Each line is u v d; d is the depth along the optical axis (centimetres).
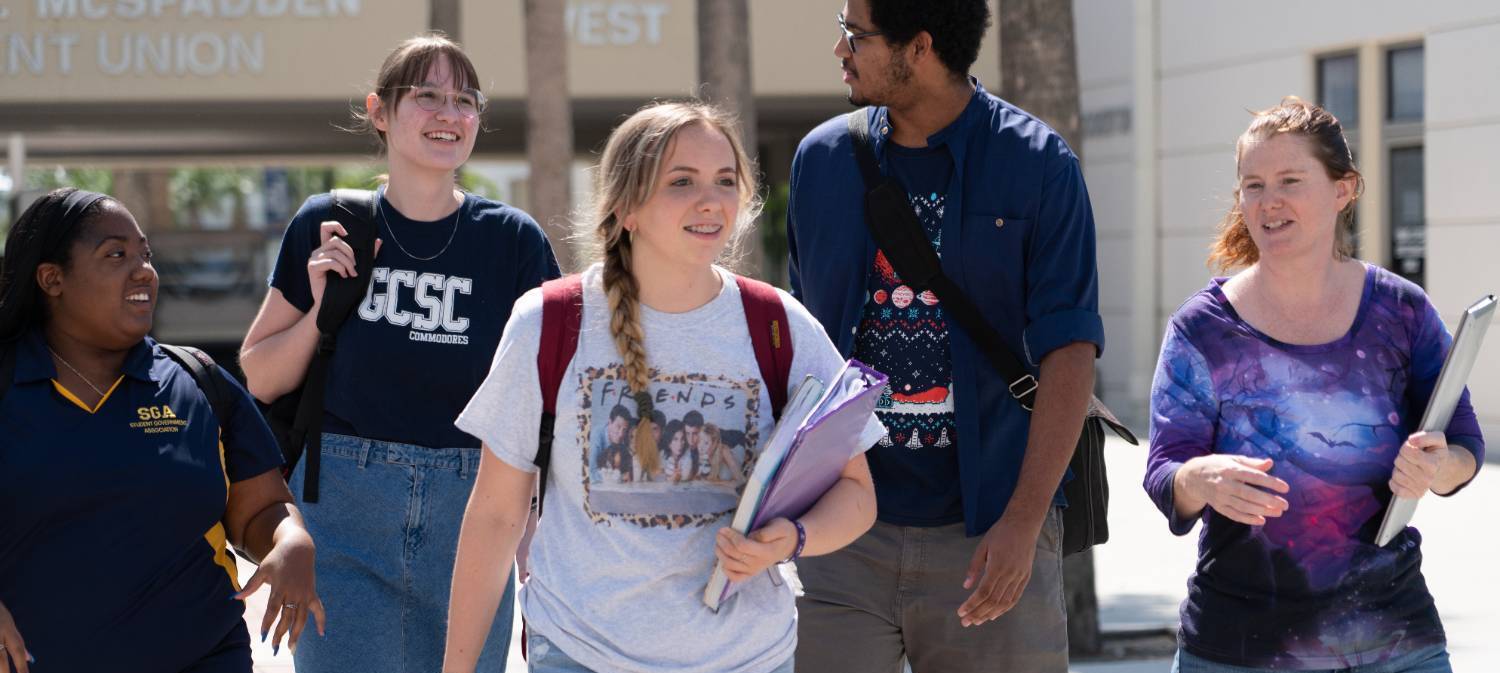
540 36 1123
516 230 423
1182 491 340
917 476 371
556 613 290
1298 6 1473
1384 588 340
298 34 1695
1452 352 320
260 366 409
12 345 326
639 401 285
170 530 324
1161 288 1673
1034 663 371
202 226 3931
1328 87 1466
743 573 278
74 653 314
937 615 373
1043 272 358
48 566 313
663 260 289
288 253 416
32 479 312
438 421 409
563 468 290
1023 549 339
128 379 329
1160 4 1652
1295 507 340
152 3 1677
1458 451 345
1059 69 666
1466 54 1313
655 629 285
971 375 365
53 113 1677
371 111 424
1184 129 1627
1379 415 340
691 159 283
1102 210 1759
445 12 1206
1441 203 1337
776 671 294
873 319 374
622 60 1742
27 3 1666
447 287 412
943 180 370
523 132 1880
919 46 357
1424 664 342
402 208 418
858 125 380
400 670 404
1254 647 342
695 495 288
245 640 344
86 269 322
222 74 1689
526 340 290
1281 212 341
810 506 294
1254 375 345
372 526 405
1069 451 346
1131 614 768
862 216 374
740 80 1099
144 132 1811
